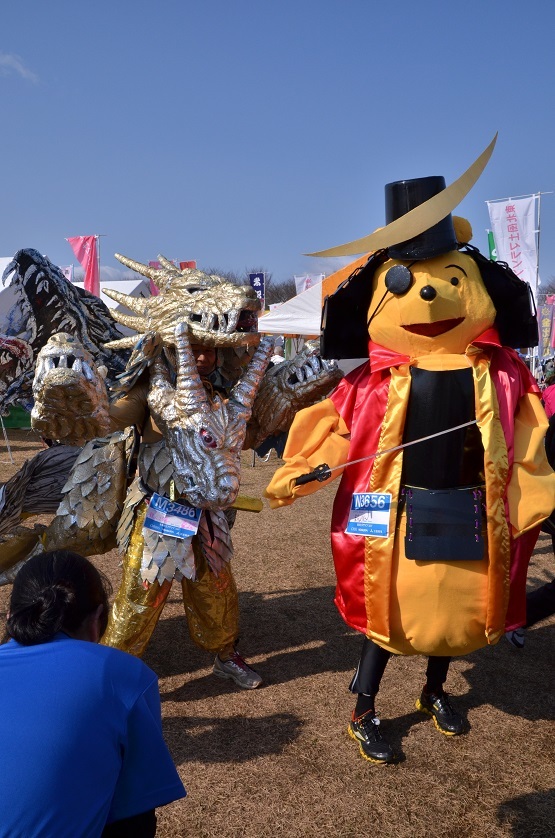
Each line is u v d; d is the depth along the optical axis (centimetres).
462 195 282
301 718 340
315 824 266
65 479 362
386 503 291
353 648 422
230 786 287
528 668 397
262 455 371
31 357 408
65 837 127
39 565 159
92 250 1293
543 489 294
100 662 145
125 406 320
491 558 283
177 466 311
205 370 336
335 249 285
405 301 292
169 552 326
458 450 287
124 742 142
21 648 147
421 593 285
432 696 336
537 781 292
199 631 367
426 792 284
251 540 652
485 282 320
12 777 128
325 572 560
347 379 322
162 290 334
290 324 1239
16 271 400
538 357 1514
